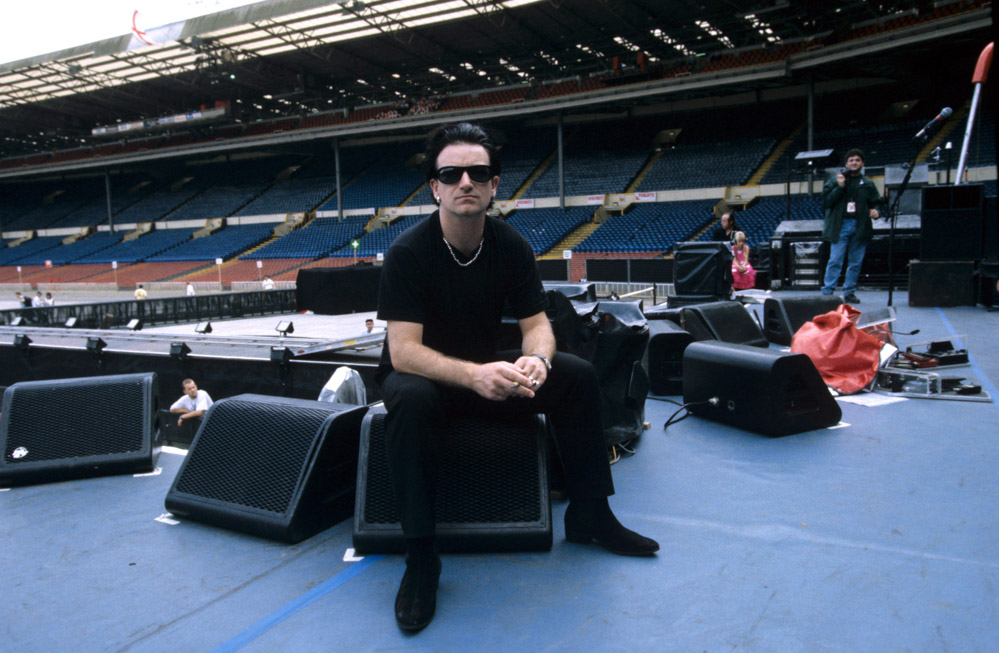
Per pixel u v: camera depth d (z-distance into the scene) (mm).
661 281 9750
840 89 28281
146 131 42469
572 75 32312
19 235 47031
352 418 2162
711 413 3104
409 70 34344
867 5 22234
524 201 31297
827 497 2148
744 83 24641
